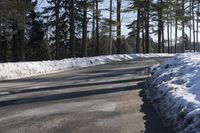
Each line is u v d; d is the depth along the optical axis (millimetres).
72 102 14734
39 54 61000
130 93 16516
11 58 63250
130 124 10820
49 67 31078
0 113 13047
